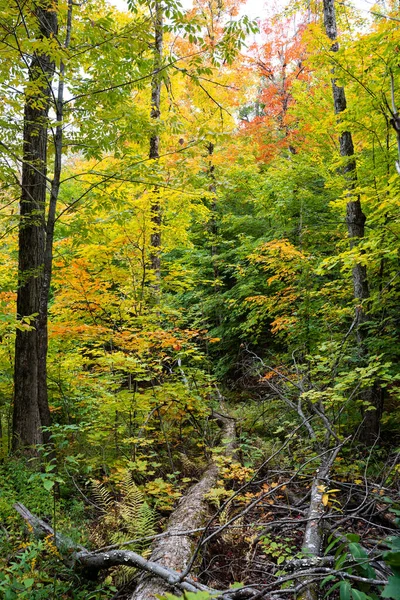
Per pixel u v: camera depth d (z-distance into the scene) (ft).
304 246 30.04
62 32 18.17
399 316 21.67
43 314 15.97
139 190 22.86
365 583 8.16
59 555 10.27
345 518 12.07
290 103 46.62
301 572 8.66
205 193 23.02
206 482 15.79
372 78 19.63
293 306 26.84
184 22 15.64
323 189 30.81
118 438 18.56
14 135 18.22
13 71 16.02
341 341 23.03
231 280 46.42
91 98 16.30
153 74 16.31
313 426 20.56
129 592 10.00
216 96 32.76
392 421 21.52
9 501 12.92
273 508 14.79
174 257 46.21
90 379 19.47
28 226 19.48
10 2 14.80
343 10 29.35
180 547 10.73
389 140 21.26
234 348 40.16
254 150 43.96
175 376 21.52
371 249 19.79
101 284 21.72
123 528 12.42
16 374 18.98
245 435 22.15
